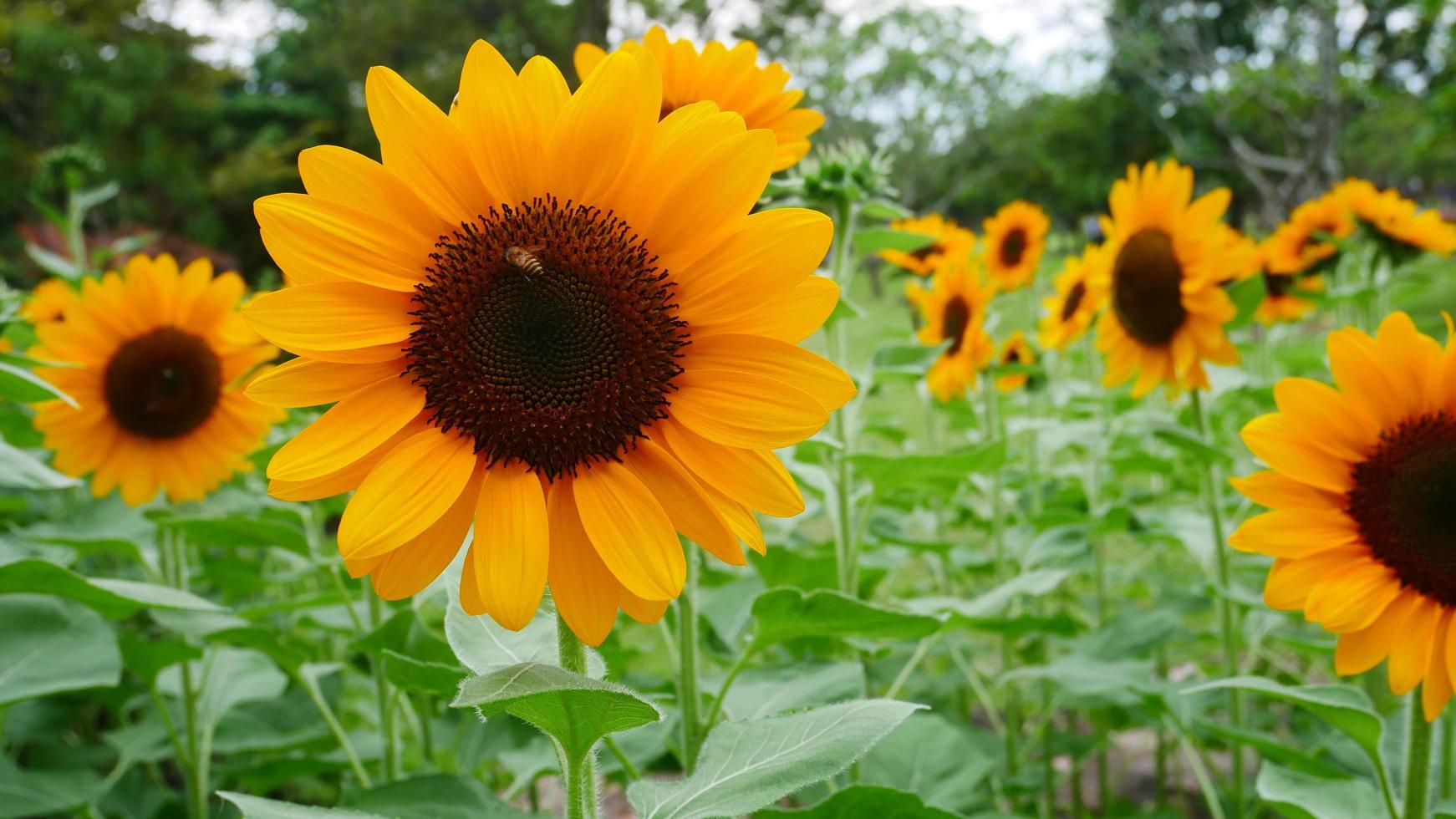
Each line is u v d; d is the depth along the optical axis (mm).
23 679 2645
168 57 25406
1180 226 3883
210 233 24359
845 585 3357
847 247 3381
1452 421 2457
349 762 3439
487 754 3375
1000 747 4246
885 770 3324
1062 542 4418
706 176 1805
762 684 2805
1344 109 27328
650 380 1789
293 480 1680
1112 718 4484
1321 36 25844
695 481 1790
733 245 1812
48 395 2438
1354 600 2455
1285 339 8016
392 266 1768
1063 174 38688
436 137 1777
